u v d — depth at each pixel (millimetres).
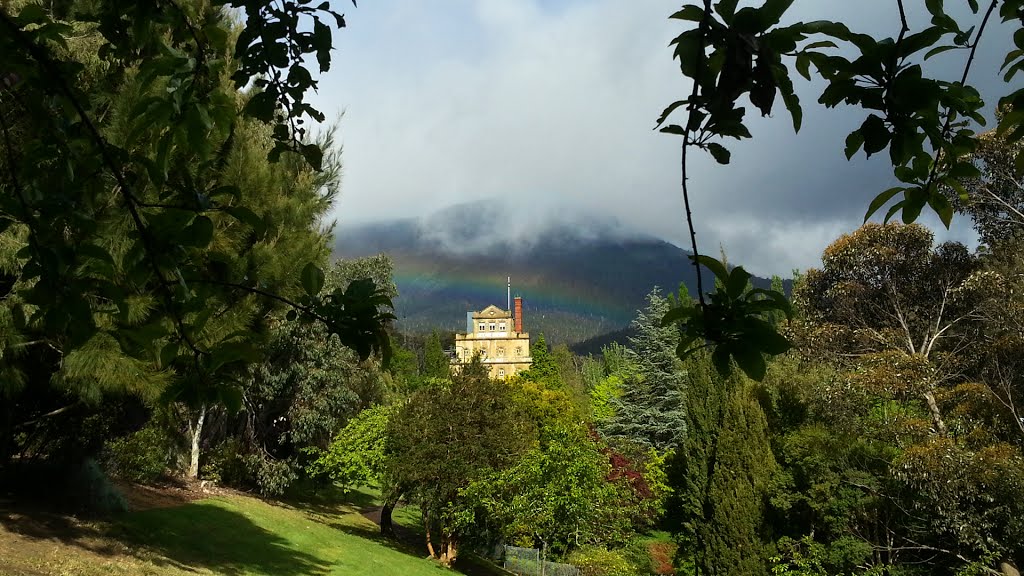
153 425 13133
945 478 10680
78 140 1390
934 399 12281
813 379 14508
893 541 13828
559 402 23625
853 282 14555
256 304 6652
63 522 9094
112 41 1579
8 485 9648
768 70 884
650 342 26844
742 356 1003
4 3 3945
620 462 19875
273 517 14727
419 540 19016
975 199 12500
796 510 14578
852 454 13391
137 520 10531
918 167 1215
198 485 16406
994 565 11352
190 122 1424
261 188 6957
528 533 15484
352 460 16984
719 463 15281
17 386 6105
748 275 1005
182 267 1391
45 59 1408
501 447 15312
